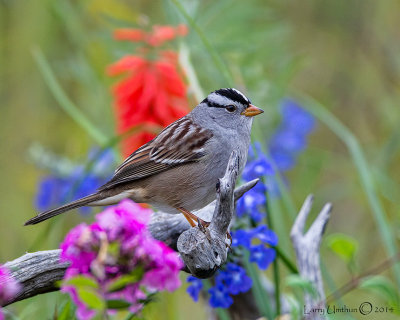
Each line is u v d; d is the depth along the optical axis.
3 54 13.59
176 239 7.71
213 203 9.09
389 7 14.88
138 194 8.67
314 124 13.48
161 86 10.09
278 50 11.94
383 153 12.41
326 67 14.99
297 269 8.16
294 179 14.51
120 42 10.53
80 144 12.83
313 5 15.05
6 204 13.27
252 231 7.36
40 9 13.37
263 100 11.29
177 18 10.57
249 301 8.66
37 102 13.72
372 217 13.09
